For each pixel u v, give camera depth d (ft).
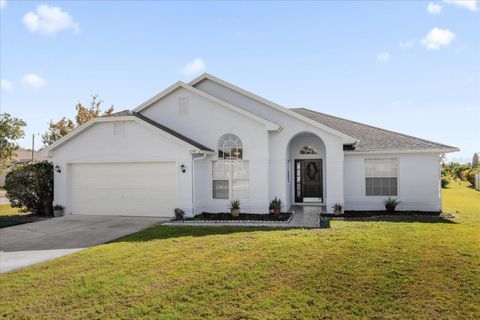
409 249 25.55
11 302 18.43
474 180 103.14
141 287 19.98
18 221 46.73
